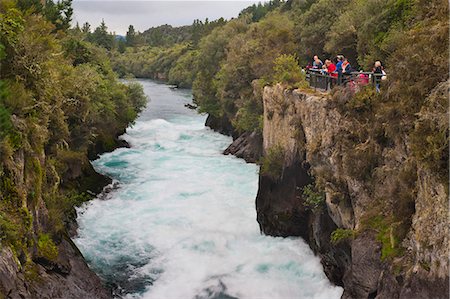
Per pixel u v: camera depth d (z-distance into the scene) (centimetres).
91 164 2891
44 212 1508
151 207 2316
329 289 1588
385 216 1258
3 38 1316
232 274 1706
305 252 1830
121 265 1756
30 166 1402
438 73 1051
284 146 1977
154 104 6444
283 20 4062
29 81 1425
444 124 943
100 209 2269
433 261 968
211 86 4675
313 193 1666
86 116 2570
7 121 1205
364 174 1358
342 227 1502
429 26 1152
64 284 1351
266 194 2030
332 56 2906
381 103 1298
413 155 1083
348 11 2931
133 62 12375
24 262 1229
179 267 1755
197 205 2339
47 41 1723
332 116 1524
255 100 3309
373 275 1195
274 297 1570
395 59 1213
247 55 3678
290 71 2264
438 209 965
